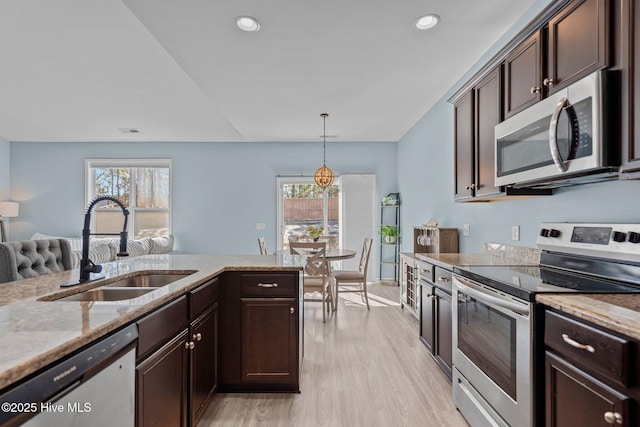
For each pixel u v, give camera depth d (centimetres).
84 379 90
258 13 217
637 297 124
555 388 123
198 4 206
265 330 220
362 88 349
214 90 349
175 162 601
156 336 134
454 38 251
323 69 302
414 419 194
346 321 373
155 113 452
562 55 155
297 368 221
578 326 111
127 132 541
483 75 227
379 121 475
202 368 187
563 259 186
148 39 271
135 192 604
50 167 593
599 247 160
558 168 148
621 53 125
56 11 234
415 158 491
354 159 607
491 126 219
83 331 92
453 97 273
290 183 612
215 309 210
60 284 162
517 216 246
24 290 149
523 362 136
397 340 316
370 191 601
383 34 245
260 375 220
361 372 253
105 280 176
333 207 616
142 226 603
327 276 392
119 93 386
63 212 593
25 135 556
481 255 284
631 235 145
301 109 415
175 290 149
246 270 221
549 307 127
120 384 107
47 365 80
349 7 212
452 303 210
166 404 144
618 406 95
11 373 69
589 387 106
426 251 417
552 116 147
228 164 604
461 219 341
